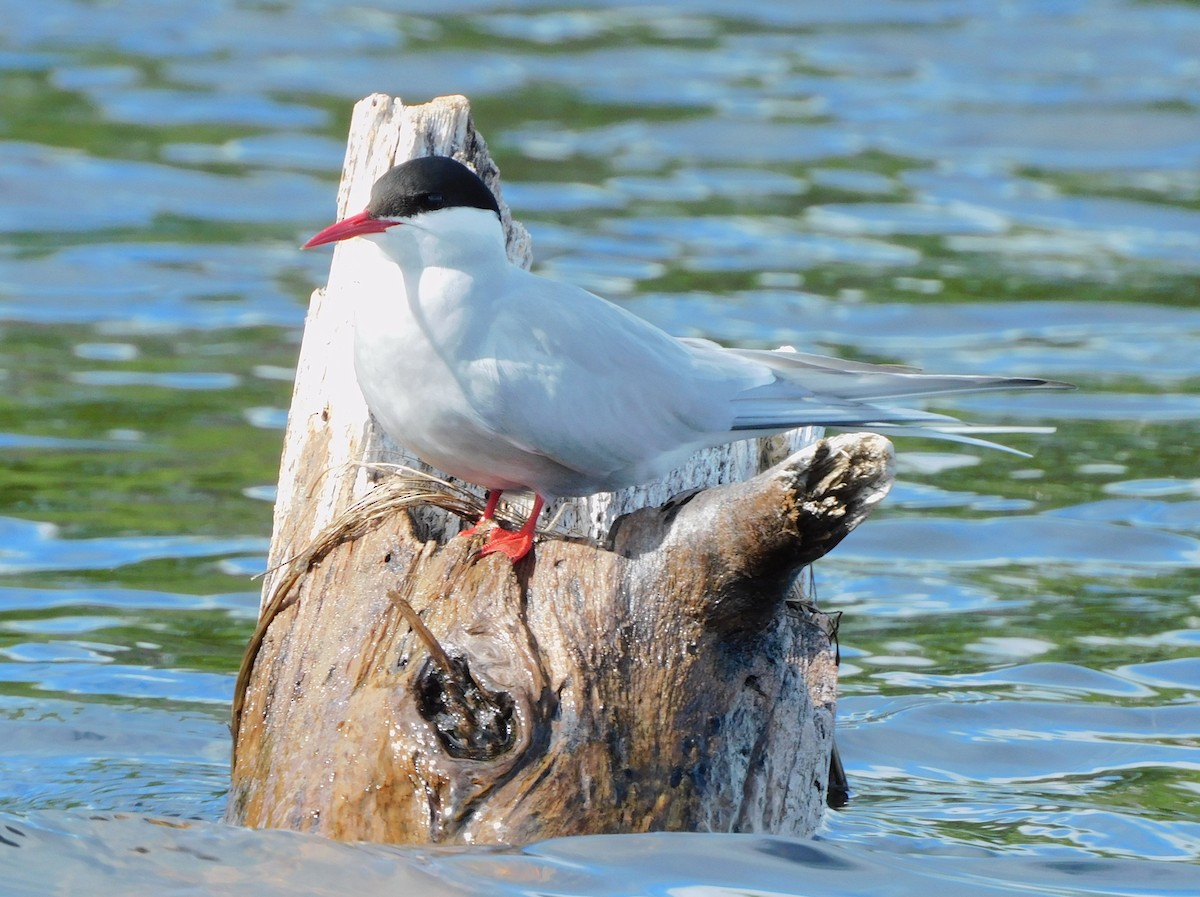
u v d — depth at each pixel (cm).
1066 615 1174
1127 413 1606
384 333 816
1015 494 1407
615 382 828
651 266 2045
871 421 845
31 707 1005
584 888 723
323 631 812
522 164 2430
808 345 1775
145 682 1049
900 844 828
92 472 1419
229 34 3012
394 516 841
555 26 3141
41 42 2920
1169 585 1225
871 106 2725
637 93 2761
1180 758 964
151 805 866
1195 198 2331
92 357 1722
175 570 1232
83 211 2205
